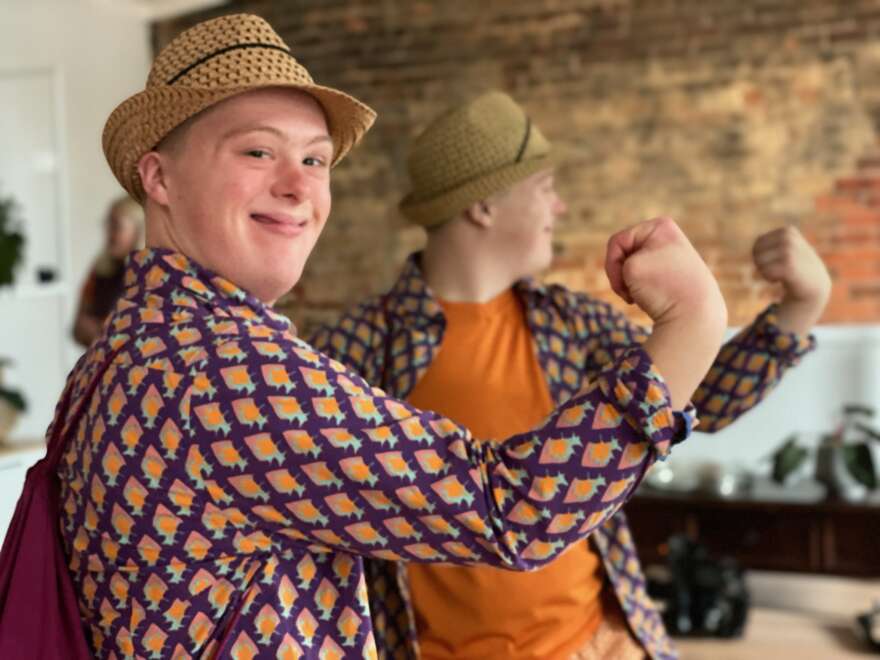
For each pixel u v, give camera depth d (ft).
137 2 16.67
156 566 3.18
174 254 3.44
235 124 3.38
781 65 14.58
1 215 14.87
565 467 3.06
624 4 15.19
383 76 16.38
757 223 14.71
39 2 16.14
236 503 3.13
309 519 3.12
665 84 15.05
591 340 5.91
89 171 16.29
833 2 14.35
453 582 5.55
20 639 3.33
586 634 5.65
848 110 14.35
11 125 16.40
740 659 9.91
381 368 5.93
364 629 3.38
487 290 5.97
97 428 3.23
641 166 15.19
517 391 5.74
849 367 13.61
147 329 3.28
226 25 3.47
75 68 16.22
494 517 3.08
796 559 11.46
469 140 5.82
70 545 3.40
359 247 16.40
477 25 15.90
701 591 10.55
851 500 11.36
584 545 5.71
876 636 10.05
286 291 3.60
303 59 16.80
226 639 3.18
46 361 16.14
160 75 3.49
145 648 3.21
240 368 3.11
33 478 3.47
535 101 15.65
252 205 3.41
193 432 3.09
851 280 14.37
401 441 3.08
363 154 16.39
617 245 3.32
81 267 16.07
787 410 13.73
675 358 3.13
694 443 13.99
